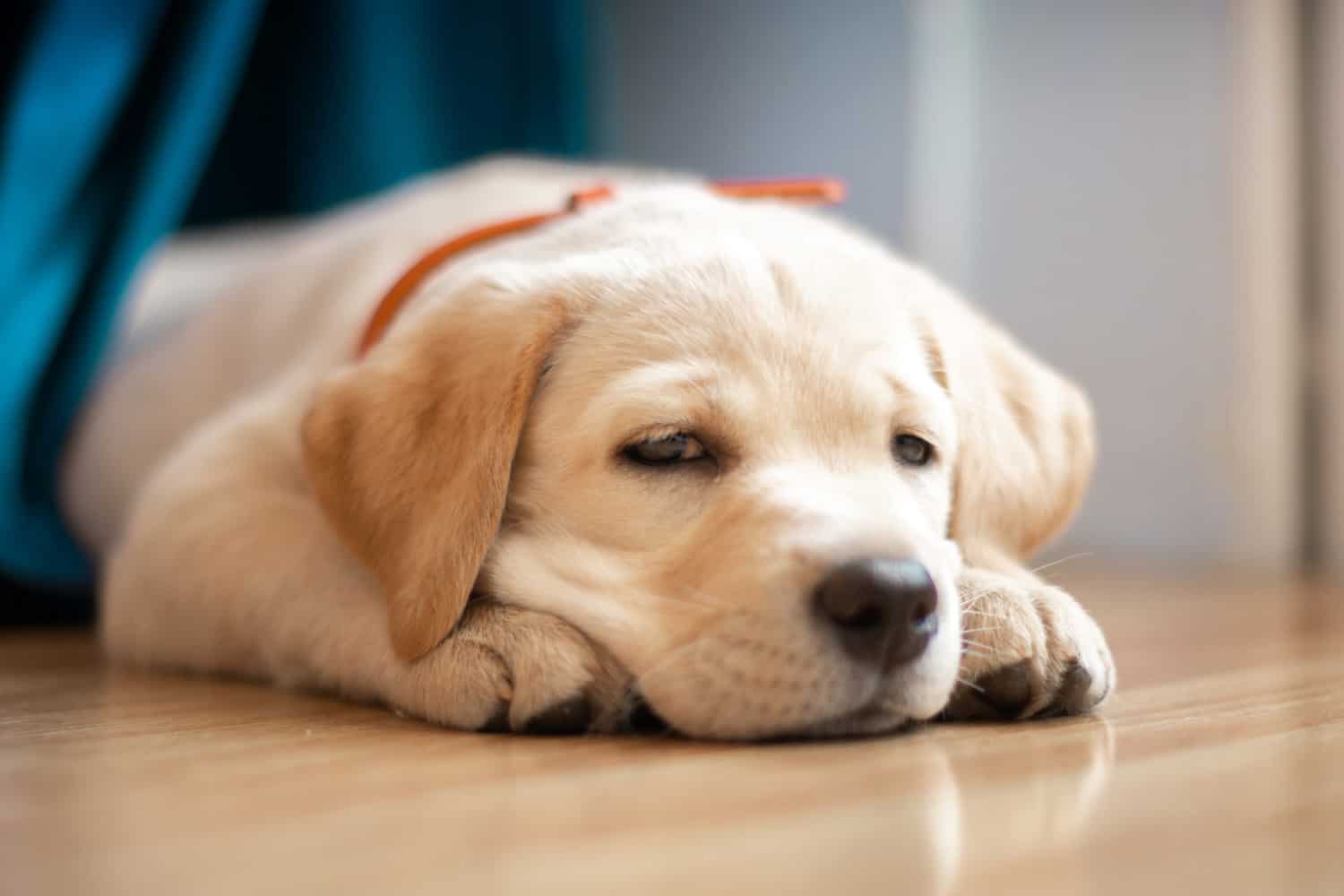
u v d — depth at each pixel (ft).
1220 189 2.99
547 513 1.26
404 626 1.21
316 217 2.91
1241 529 3.00
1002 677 1.18
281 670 1.35
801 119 3.57
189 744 1.11
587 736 1.14
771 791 0.97
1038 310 3.27
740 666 1.11
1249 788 0.97
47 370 2.01
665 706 1.13
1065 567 2.94
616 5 3.90
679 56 3.79
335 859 0.85
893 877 0.82
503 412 1.24
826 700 1.10
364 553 1.26
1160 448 3.13
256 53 2.88
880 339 1.28
